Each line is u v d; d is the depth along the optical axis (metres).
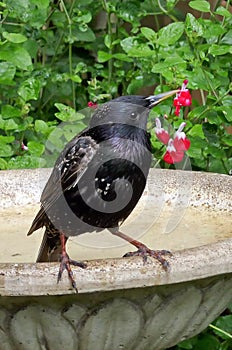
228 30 8.00
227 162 8.15
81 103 9.59
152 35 7.58
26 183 6.31
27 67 7.97
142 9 9.09
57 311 4.66
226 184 6.04
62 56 10.24
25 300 4.59
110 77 9.05
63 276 4.39
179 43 8.38
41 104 9.47
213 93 7.71
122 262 4.48
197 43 7.85
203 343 7.64
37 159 7.25
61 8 9.80
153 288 4.71
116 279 4.44
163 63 7.36
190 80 7.40
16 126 7.46
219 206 5.95
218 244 4.74
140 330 4.93
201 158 8.10
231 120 7.31
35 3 8.16
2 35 8.48
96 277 4.41
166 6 9.05
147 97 4.95
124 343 4.95
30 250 5.60
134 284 4.48
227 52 7.58
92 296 4.61
